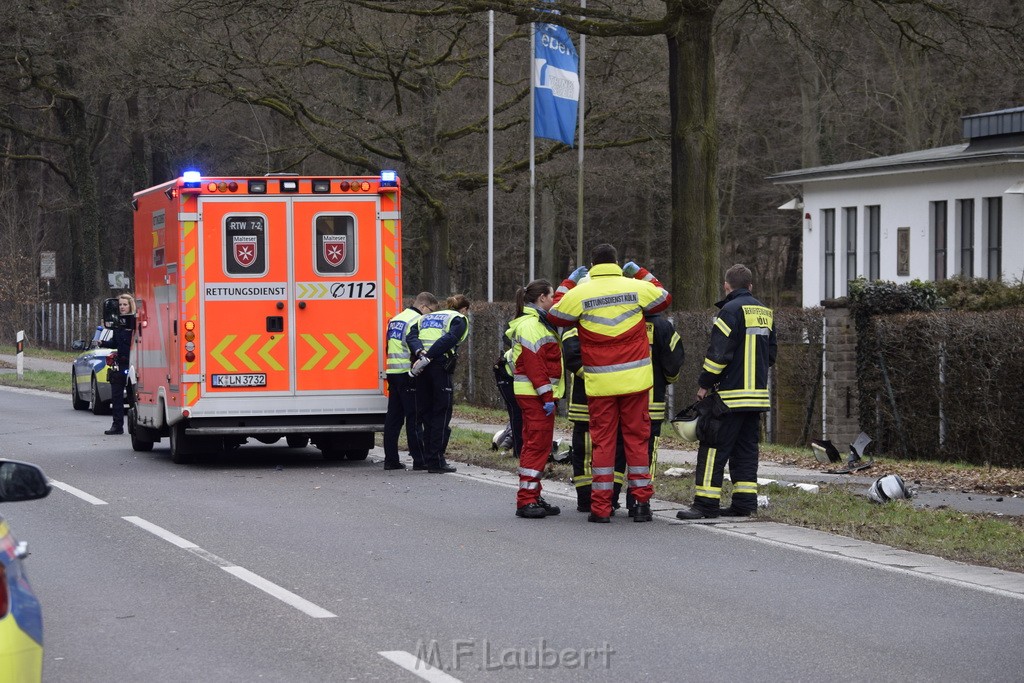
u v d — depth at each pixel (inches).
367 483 1178.6
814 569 762.2
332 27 2397.9
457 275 4702.3
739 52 3826.3
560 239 4507.9
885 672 538.9
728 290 959.6
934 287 1435.8
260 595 689.0
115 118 4530.0
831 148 3932.1
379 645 583.5
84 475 1240.8
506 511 999.0
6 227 4333.2
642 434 941.8
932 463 1291.8
